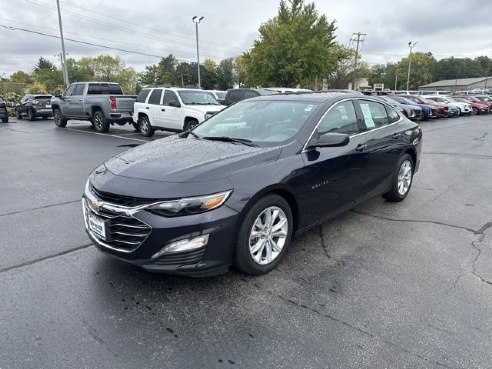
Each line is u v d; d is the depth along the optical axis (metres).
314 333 2.70
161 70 91.38
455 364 2.41
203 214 2.96
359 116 4.71
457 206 5.50
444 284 3.33
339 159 4.10
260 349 2.54
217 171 3.15
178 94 12.62
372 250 4.01
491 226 4.70
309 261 3.76
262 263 3.45
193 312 2.93
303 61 30.38
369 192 4.82
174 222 2.90
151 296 3.13
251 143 3.83
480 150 11.05
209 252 3.01
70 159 9.11
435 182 6.98
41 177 7.22
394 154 5.19
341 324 2.79
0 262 3.68
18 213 5.12
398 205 5.52
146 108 13.45
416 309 2.97
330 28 32.31
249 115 4.46
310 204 3.81
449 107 27.30
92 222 3.27
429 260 3.78
